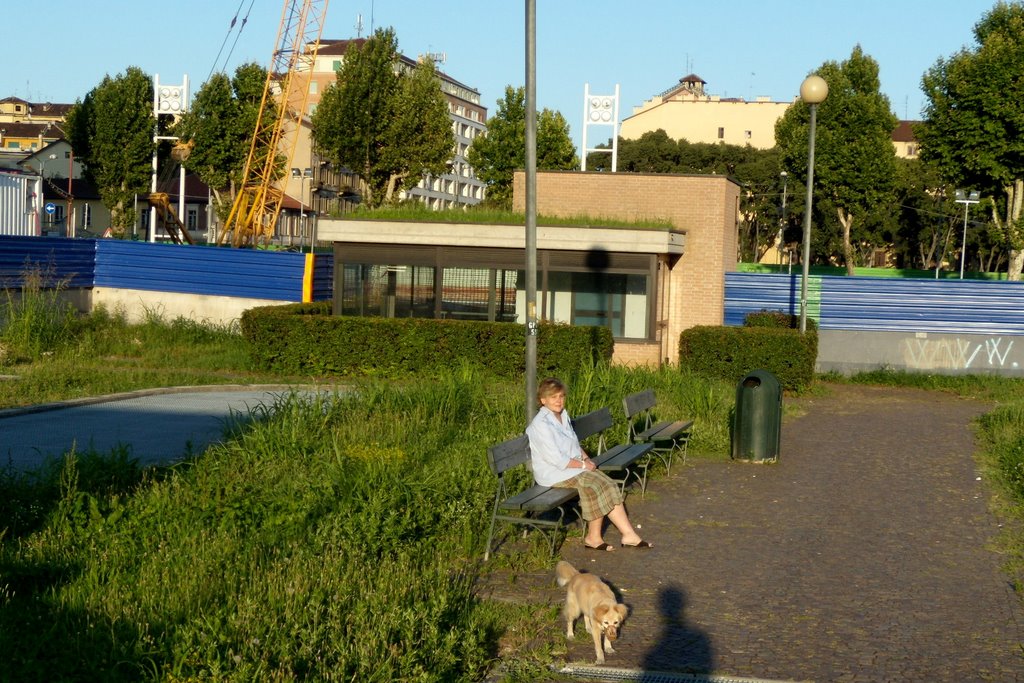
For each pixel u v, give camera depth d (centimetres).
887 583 845
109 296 2845
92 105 6981
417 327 2112
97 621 623
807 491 1198
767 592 815
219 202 7294
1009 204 5144
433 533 895
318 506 888
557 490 932
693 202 2441
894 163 6850
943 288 2498
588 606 667
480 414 1402
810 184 2156
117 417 1502
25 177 3534
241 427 1195
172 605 650
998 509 1113
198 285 2822
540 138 6419
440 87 6569
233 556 759
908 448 1519
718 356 2145
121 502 888
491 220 2309
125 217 6925
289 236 8994
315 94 12288
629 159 9075
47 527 816
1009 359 2481
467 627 674
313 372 2139
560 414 974
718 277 2444
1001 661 671
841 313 2531
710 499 1148
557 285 2281
